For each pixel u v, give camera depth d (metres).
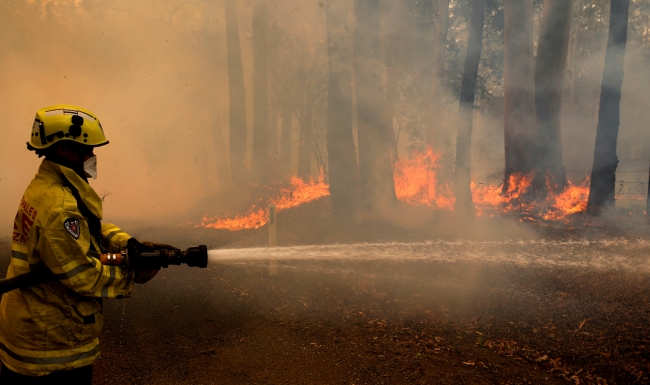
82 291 2.47
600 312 6.30
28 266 2.53
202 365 4.85
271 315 6.52
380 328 6.12
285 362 4.98
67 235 2.43
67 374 2.57
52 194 2.48
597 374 4.96
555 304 6.64
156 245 2.91
